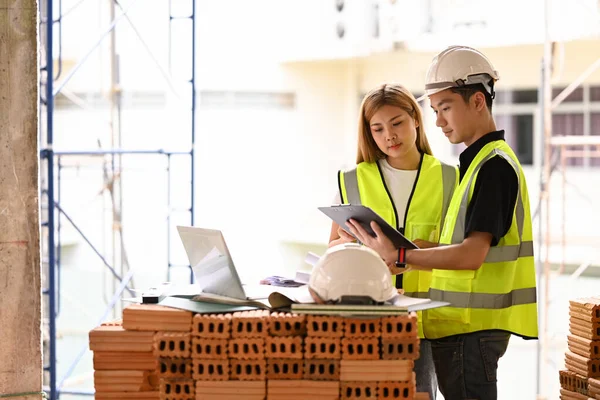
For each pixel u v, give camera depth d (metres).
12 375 3.42
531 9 11.10
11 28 3.37
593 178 12.52
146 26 11.29
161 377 2.47
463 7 11.93
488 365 3.05
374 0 12.94
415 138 3.39
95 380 2.58
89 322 10.99
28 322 3.44
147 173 14.06
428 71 3.12
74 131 13.24
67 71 12.98
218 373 2.45
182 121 14.03
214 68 14.44
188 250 2.79
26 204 3.42
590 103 12.10
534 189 12.70
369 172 3.48
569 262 11.37
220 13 14.34
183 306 2.57
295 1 13.88
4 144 3.38
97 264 13.18
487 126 3.09
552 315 10.25
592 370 3.06
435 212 3.42
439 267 2.85
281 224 14.59
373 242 2.89
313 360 2.44
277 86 14.38
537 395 7.13
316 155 14.46
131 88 13.36
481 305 3.02
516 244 3.02
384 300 2.48
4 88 3.37
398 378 2.42
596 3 8.04
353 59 13.90
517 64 12.46
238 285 2.61
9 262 3.40
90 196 13.06
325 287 2.47
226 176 14.56
